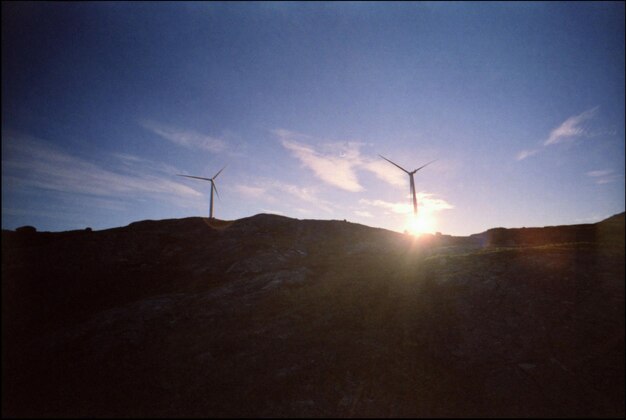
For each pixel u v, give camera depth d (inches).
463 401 557.0
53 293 1120.2
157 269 1398.9
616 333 650.8
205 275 1278.3
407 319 802.2
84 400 541.6
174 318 860.0
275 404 542.0
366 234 2078.0
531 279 860.6
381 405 549.0
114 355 684.7
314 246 1802.4
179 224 2016.5
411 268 1123.3
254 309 901.2
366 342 722.8
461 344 693.9
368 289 992.9
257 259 1416.1
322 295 977.5
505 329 712.4
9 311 964.6
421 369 639.1
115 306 1003.9
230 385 582.2
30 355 703.7
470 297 837.2
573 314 716.0
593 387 559.5
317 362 653.3
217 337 748.6
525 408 531.5
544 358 628.4
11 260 1396.4
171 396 552.7
